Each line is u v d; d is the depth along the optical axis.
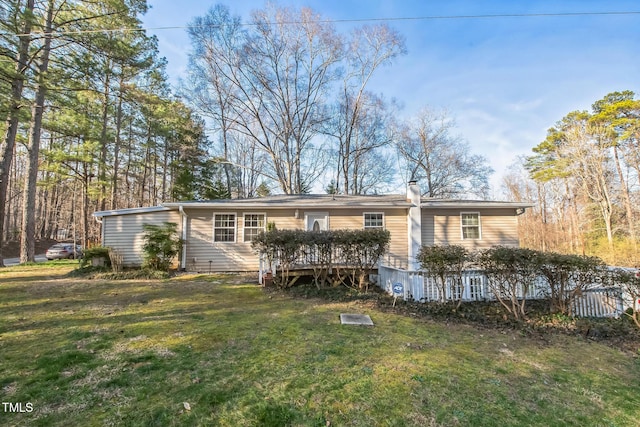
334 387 2.93
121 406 2.55
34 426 2.27
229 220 11.84
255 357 3.61
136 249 11.44
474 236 12.54
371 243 7.90
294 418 2.44
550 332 5.04
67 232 35.59
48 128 17.48
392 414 2.53
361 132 25.88
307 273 8.34
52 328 4.57
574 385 3.22
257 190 28.52
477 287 6.84
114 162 22.44
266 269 8.88
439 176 27.55
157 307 6.00
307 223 12.08
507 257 5.70
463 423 2.45
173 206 11.38
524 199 32.34
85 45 12.98
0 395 2.68
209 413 2.48
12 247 27.44
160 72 20.45
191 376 3.10
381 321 5.32
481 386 3.08
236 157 28.42
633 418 2.64
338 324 5.05
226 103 22.81
